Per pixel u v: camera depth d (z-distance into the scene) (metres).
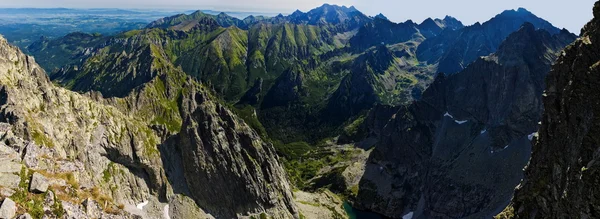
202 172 166.38
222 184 168.00
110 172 142.00
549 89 112.62
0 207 72.56
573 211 82.25
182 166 168.62
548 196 98.75
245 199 170.12
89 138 139.88
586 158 84.75
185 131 171.00
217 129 176.62
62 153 120.62
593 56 99.69
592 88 93.50
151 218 144.50
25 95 123.00
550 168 102.69
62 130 128.38
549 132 108.31
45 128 120.56
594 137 85.00
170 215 152.50
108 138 147.25
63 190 93.94
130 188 147.25
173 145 172.38
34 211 78.94
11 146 93.69
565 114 101.44
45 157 101.12
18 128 109.62
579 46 105.00
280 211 178.38
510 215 116.19
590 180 77.88
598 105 88.56
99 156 140.50
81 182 106.12
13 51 131.75
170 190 159.75
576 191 82.75
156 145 168.25
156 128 176.25
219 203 165.00
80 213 90.94
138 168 154.75
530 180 110.31
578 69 100.31
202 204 162.50
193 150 167.88
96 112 151.00
